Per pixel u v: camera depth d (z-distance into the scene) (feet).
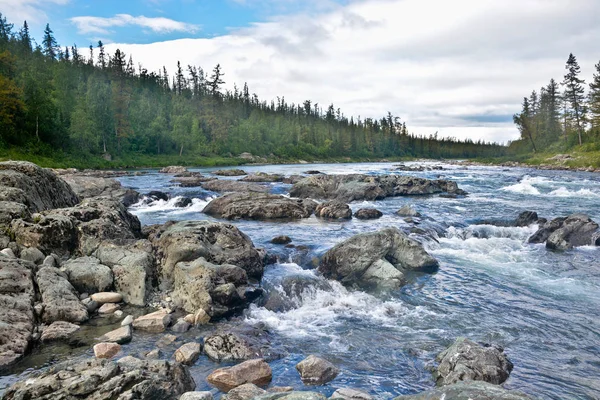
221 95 431.02
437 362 27.22
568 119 300.40
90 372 20.63
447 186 130.52
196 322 33.65
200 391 21.24
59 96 267.39
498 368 25.26
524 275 47.91
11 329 27.94
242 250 45.14
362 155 524.93
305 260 52.42
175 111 372.58
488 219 79.00
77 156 229.66
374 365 27.32
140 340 30.12
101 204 52.90
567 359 28.17
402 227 70.54
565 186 139.44
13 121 203.10
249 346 28.91
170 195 107.45
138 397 19.92
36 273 35.60
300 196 117.70
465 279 46.60
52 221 42.14
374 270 46.06
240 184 125.08
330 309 38.11
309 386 24.43
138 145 303.07
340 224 75.87
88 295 37.40
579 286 43.91
